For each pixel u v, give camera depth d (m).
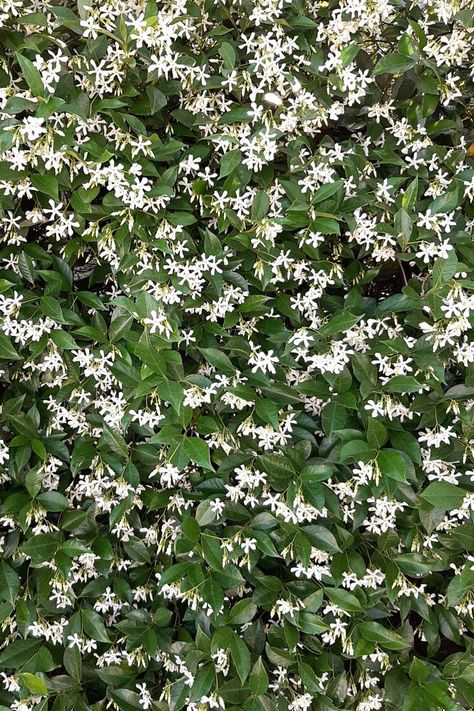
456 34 1.06
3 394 1.15
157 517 1.16
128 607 1.15
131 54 1.02
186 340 1.08
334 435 1.06
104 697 1.15
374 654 1.10
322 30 1.06
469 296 1.04
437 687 1.08
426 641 1.17
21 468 1.09
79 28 1.01
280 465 1.05
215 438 1.08
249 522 1.08
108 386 1.10
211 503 1.07
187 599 1.13
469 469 1.09
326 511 1.08
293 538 1.07
